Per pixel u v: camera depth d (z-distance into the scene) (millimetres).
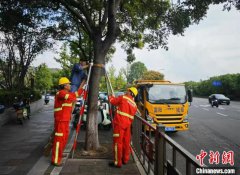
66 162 7500
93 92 8680
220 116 23078
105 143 10039
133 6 14117
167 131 13742
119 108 7246
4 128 14305
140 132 7867
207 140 12266
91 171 6781
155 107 13109
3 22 10219
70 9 9180
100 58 8734
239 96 54125
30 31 16406
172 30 11305
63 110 7398
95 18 16344
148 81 15156
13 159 8102
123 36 17188
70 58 29422
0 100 17625
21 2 10062
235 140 12281
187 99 13555
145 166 7141
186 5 9961
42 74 44344
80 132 13008
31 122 16781
